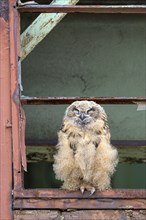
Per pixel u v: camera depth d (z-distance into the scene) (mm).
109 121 9078
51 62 8906
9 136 6301
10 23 6441
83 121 6508
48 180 9688
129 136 9086
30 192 6254
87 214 6273
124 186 9703
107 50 8930
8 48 6422
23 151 6289
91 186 6438
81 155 6418
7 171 6254
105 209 6293
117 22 8875
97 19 8844
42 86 8906
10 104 6340
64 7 6461
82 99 6477
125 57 8953
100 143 6484
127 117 9086
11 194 6230
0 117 6320
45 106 8945
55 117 8953
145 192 6324
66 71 8930
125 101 6566
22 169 6312
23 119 6375
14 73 6383
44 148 8945
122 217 6281
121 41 8930
